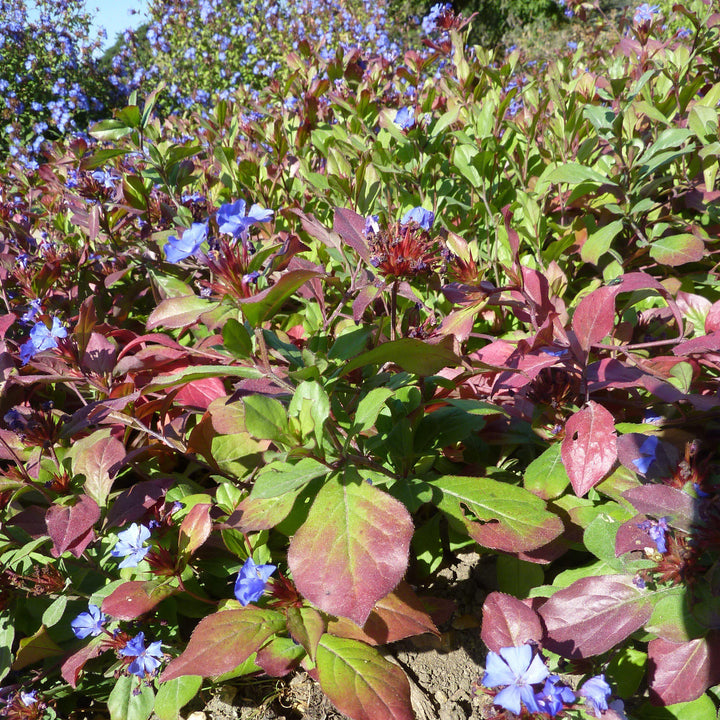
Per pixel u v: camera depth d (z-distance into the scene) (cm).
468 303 34
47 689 34
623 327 37
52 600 36
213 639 28
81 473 35
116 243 51
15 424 34
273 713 32
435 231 39
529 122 53
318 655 28
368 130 56
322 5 191
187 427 40
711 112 42
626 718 27
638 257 46
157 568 32
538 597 32
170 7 208
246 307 27
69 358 36
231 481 35
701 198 46
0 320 43
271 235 52
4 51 206
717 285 41
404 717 26
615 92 44
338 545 27
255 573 28
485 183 48
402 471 33
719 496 27
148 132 49
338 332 40
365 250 32
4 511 36
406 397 35
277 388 31
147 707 31
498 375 36
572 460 29
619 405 36
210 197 61
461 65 56
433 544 35
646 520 28
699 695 26
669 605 27
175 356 38
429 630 29
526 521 29
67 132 173
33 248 52
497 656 24
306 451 28
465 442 38
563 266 45
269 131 58
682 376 30
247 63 198
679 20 78
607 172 48
